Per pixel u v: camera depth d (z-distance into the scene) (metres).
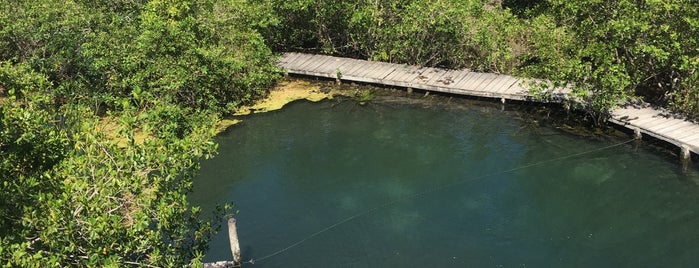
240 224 13.95
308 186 15.40
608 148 16.22
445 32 20.70
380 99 20.25
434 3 20.19
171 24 19.34
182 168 9.16
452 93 19.72
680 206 13.96
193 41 19.38
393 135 17.83
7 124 8.66
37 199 8.18
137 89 9.89
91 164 8.68
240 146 17.62
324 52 24.25
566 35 17.72
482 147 16.81
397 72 21.08
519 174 15.34
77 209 8.17
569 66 16.41
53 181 8.70
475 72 20.70
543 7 21.53
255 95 20.86
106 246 8.06
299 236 13.46
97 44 19.28
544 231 13.22
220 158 17.02
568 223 13.43
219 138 18.08
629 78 16.19
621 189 14.59
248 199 14.96
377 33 22.23
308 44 25.28
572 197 14.33
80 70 19.94
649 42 16.52
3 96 17.67
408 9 20.70
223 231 13.67
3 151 8.82
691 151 15.02
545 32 18.36
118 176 8.93
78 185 8.12
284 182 15.66
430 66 21.98
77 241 8.07
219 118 19.27
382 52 22.33
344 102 20.17
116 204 8.80
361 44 22.73
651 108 17.05
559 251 12.62
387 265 12.43
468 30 20.34
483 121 18.31
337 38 24.31
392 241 13.11
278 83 21.92
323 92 21.00
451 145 17.05
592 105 16.62
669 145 15.99
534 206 14.05
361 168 16.16
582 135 16.98
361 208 14.33
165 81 17.94
